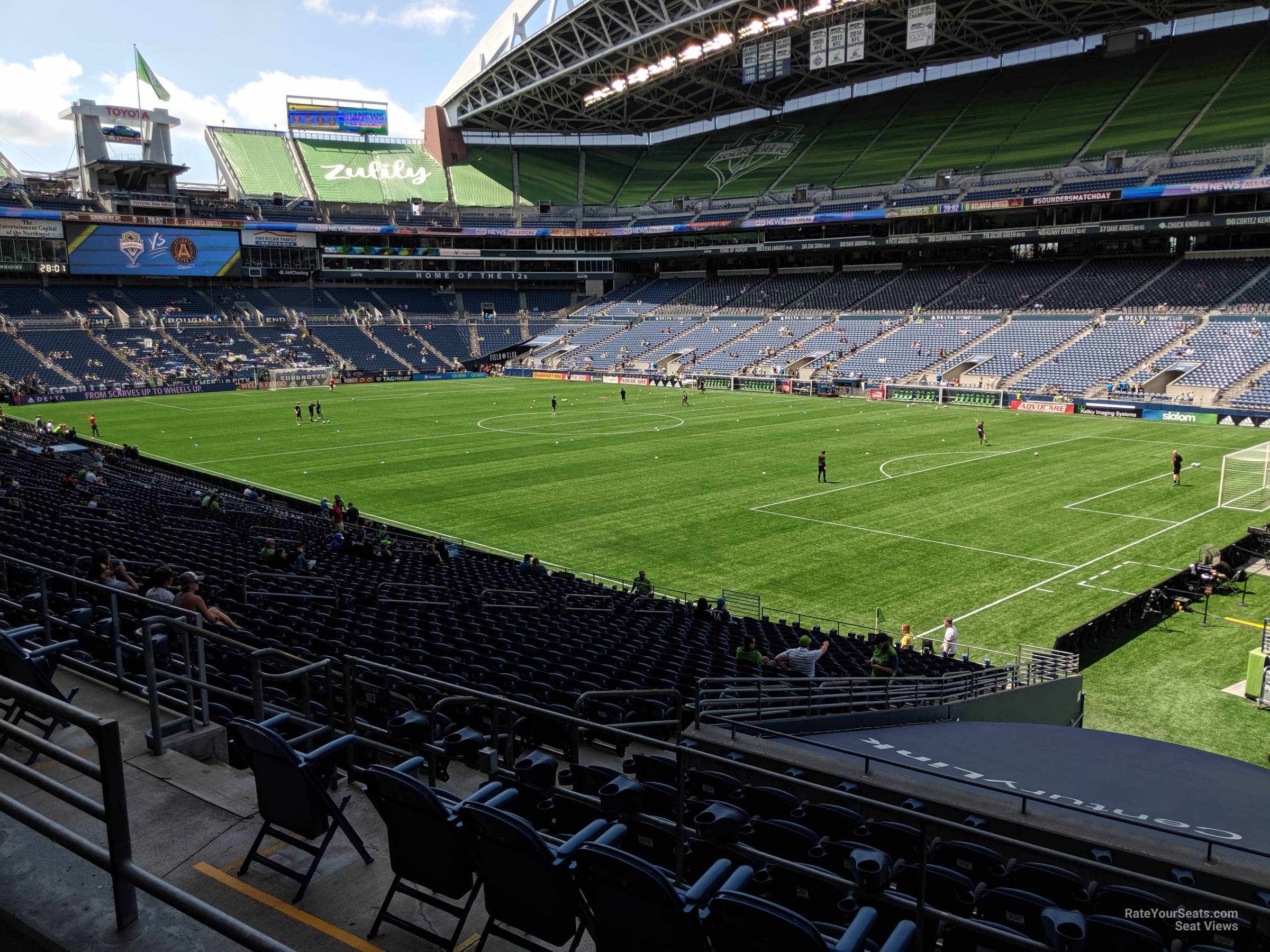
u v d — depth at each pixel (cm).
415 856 501
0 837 500
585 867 439
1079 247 8644
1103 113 8612
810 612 2598
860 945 402
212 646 1018
